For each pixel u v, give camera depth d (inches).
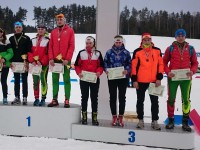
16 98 167.3
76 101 296.7
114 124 151.5
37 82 163.2
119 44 148.0
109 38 174.1
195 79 468.4
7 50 163.5
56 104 161.0
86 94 152.5
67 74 156.5
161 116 225.0
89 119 169.5
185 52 142.6
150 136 143.2
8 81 423.5
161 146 142.0
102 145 143.8
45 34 163.9
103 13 174.4
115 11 172.9
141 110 146.8
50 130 156.4
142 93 146.1
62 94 330.3
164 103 280.1
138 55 144.5
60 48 155.3
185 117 147.1
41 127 157.5
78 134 153.3
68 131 154.6
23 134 159.6
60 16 155.0
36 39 163.2
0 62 160.9
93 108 152.9
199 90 373.4
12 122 160.7
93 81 147.6
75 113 156.1
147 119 213.9
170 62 146.5
